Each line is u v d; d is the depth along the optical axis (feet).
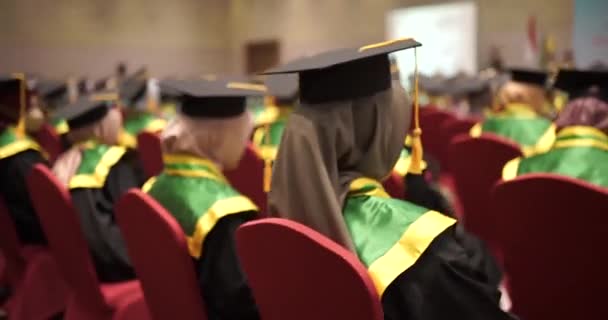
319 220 3.46
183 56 41.24
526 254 5.16
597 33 19.25
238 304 4.77
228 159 5.70
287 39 38.58
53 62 35.76
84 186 7.44
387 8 31.42
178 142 5.49
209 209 5.00
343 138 3.63
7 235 8.49
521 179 4.84
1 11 33.73
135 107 17.19
